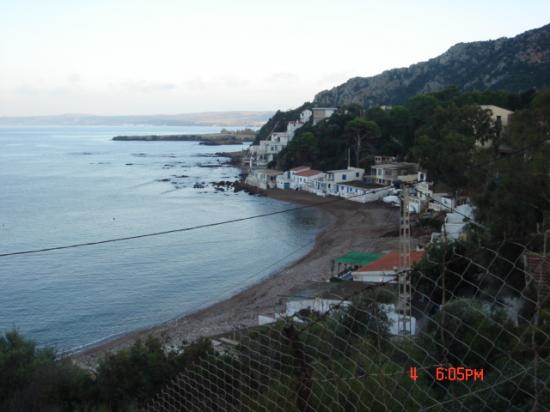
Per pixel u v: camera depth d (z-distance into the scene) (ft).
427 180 203.51
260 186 300.20
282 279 140.15
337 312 22.94
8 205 259.39
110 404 42.91
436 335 20.53
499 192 82.38
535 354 15.40
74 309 124.67
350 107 360.69
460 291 28.91
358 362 21.02
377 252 142.00
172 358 50.57
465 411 17.84
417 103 274.57
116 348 100.83
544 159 80.69
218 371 27.58
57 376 49.85
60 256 168.45
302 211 235.61
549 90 114.73
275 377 24.75
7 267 156.35
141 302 129.49
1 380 50.08
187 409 28.27
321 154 312.91
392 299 32.07
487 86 446.19
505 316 18.72
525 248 15.34
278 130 464.65
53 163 479.41
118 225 214.07
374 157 270.46
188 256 168.96
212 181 342.44
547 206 75.66
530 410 15.76
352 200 240.73
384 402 19.20
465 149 160.66
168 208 250.16
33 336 109.91
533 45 454.40
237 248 178.19
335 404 20.92
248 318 110.63
